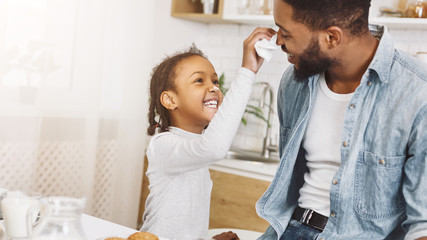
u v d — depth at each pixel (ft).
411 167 3.59
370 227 3.89
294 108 4.51
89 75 8.88
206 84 4.84
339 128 4.02
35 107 8.26
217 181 8.89
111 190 9.71
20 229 3.27
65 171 8.80
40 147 8.45
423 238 3.39
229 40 10.93
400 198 3.83
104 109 9.43
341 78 4.03
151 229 4.49
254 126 10.62
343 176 3.85
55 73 8.47
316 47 3.75
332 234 3.93
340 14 3.62
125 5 9.43
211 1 10.31
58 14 8.39
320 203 4.11
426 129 3.49
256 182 8.46
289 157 4.25
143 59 9.83
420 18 8.05
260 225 8.38
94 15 8.86
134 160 9.93
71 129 8.79
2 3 7.70
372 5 8.79
